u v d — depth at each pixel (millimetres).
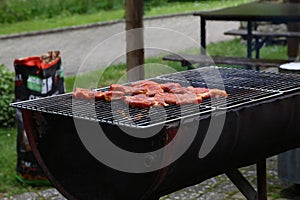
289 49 8367
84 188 3168
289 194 4520
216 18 6852
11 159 5391
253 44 10586
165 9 16250
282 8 7336
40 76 4852
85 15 16375
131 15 5789
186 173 2898
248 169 5039
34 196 4605
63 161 3209
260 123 3166
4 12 15695
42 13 16297
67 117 3100
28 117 3211
